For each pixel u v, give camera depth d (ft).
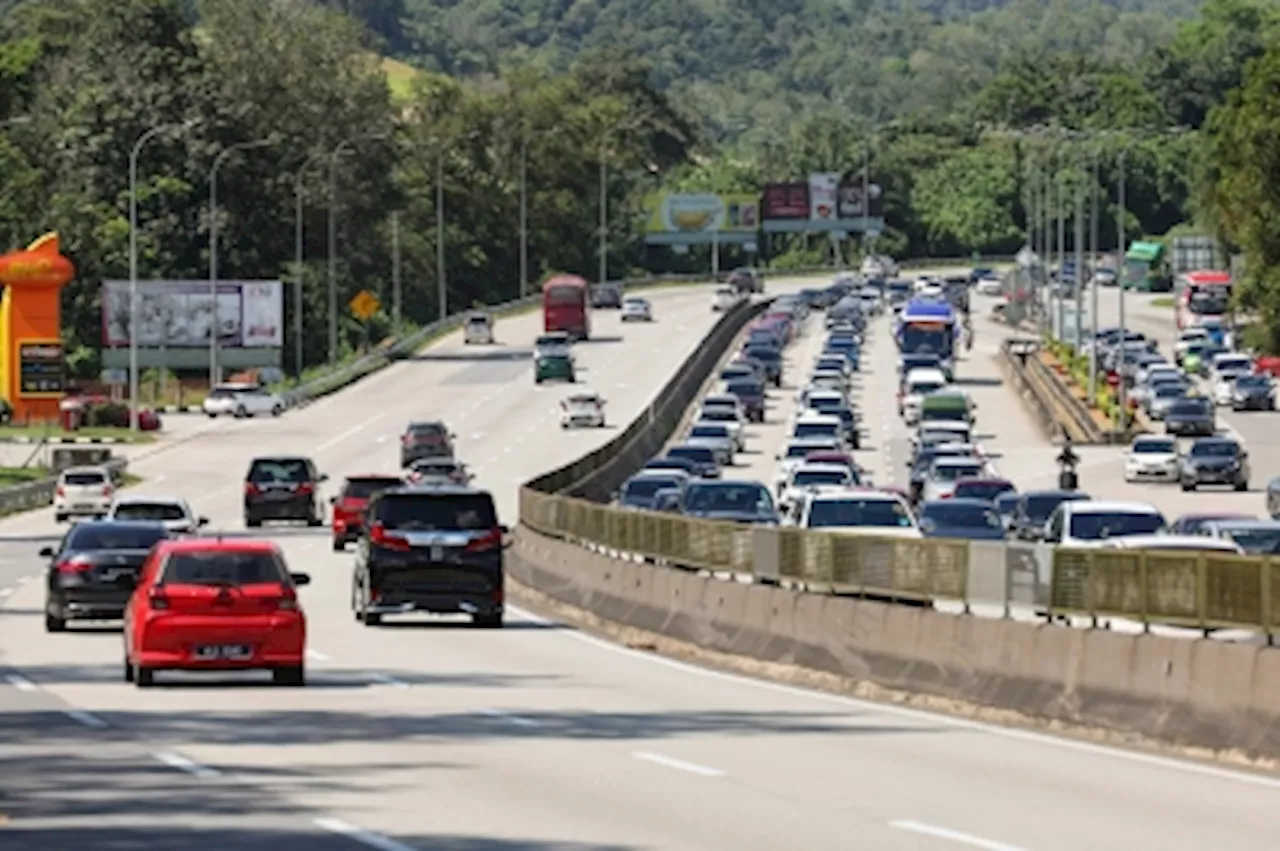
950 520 293.64
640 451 508.94
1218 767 126.82
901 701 165.17
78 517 430.61
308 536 386.73
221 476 515.50
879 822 104.88
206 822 104.22
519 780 119.85
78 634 226.79
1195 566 143.43
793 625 187.52
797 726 148.46
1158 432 563.89
